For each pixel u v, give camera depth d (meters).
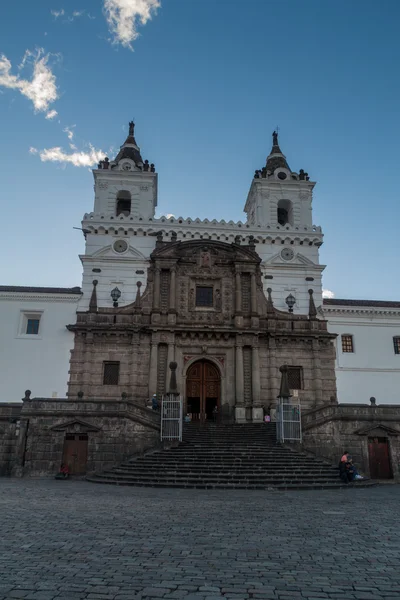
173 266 42.97
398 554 10.87
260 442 31.48
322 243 46.53
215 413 40.72
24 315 41.28
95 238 44.38
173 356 40.34
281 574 9.28
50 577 8.86
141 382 39.75
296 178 50.81
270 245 45.97
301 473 26.66
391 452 31.97
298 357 42.03
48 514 15.59
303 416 31.95
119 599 7.78
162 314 41.69
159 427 31.36
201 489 23.67
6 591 8.06
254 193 51.62
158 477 25.45
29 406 31.41
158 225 45.00
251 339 41.41
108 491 22.45
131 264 43.72
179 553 10.71
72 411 31.31
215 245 44.31
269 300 43.47
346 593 8.25
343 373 42.72
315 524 14.40
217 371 41.56
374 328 44.34
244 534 12.80
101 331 40.47
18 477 30.16
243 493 22.33
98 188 47.88
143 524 14.00
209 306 43.19
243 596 8.04
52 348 40.22
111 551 10.80
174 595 8.02
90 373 39.78
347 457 26.91
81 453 30.88
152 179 48.66
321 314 43.91
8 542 11.60
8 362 39.62
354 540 12.24
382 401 42.38
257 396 39.94
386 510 17.41
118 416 31.28
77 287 43.31
